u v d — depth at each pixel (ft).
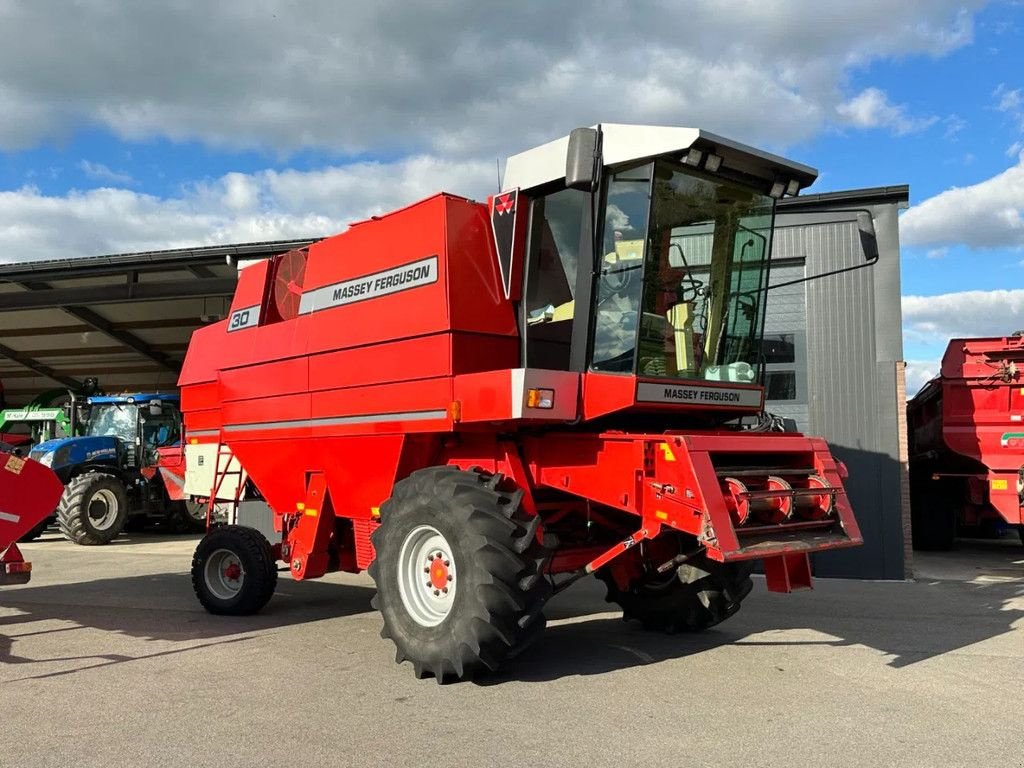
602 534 20.26
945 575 32.89
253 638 20.39
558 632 21.24
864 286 32.22
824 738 13.10
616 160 16.81
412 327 18.38
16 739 13.19
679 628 20.84
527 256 18.51
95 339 65.82
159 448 44.91
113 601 26.04
